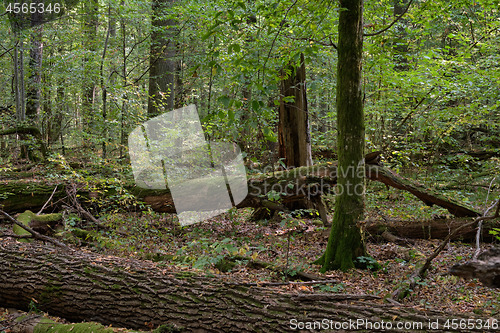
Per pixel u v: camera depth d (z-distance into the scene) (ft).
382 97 32.81
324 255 17.61
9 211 22.33
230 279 11.34
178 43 41.70
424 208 24.29
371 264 16.66
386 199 28.91
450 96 29.94
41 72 40.50
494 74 28.86
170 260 16.29
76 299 11.31
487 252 8.84
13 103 47.88
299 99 26.23
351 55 16.66
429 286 14.26
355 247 16.87
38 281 11.98
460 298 13.12
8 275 12.41
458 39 31.30
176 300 10.41
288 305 9.68
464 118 30.50
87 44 37.93
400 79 29.22
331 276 15.44
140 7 36.86
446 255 18.13
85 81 33.96
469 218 21.09
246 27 25.67
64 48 44.47
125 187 22.86
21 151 35.68
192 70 14.16
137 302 10.64
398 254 18.45
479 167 36.04
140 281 11.19
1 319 11.85
